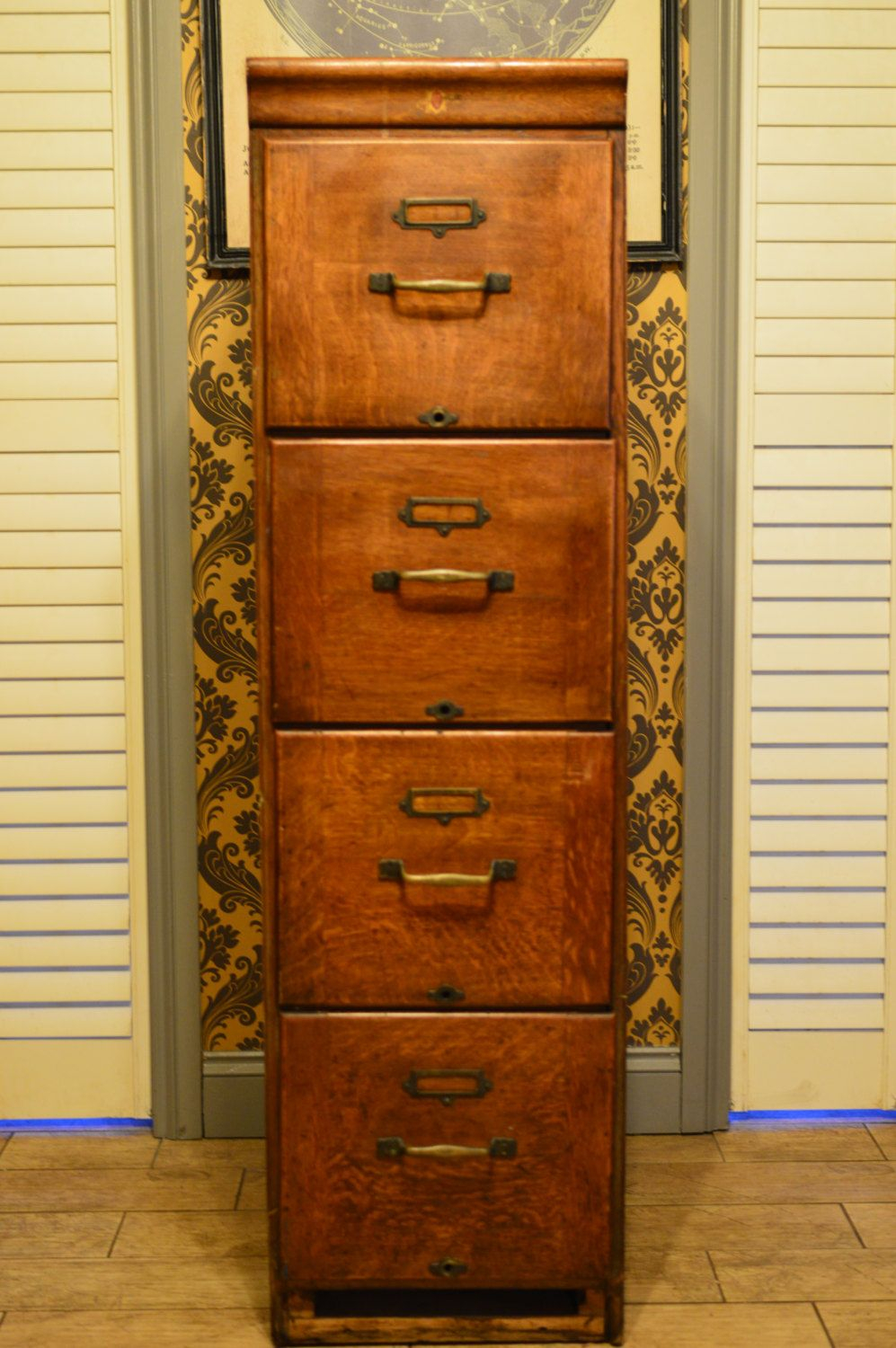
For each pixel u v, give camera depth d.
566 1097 1.58
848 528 2.08
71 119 1.99
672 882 2.14
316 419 1.50
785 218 2.03
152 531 2.04
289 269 1.47
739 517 2.07
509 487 1.50
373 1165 1.59
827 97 2.01
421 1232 1.60
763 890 2.13
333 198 1.46
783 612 2.09
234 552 2.07
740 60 1.99
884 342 2.05
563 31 1.99
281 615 1.52
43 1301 1.69
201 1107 2.14
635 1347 1.59
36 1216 1.89
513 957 1.56
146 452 2.03
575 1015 1.57
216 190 1.98
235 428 2.05
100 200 2.00
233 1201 1.93
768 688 2.11
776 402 2.06
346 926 1.56
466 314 1.48
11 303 2.02
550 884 1.55
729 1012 2.15
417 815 1.54
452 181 1.46
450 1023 1.57
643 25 1.98
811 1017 2.15
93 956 2.12
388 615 1.52
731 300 2.03
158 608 2.06
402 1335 1.61
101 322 2.03
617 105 1.46
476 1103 1.58
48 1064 2.14
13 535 2.06
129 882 2.11
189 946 2.11
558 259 1.47
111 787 2.10
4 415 2.04
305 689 1.53
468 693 1.53
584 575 1.52
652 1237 1.83
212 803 2.11
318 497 1.50
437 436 1.51
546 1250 1.60
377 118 1.46
